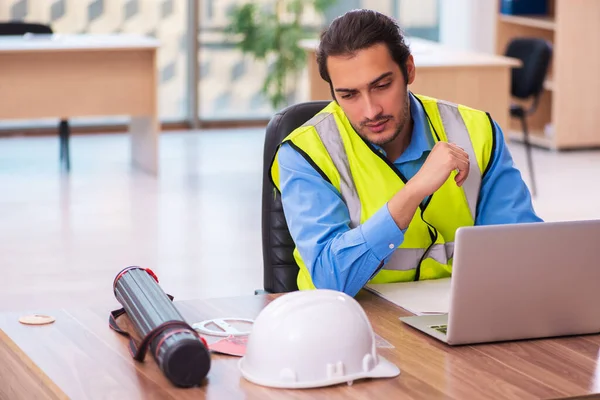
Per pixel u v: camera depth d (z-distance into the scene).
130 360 1.75
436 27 9.66
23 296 4.44
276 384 1.62
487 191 2.36
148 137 7.20
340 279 2.10
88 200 6.37
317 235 2.16
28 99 6.75
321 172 2.23
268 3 9.16
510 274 1.79
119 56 6.88
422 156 2.30
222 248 5.33
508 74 6.41
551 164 7.63
